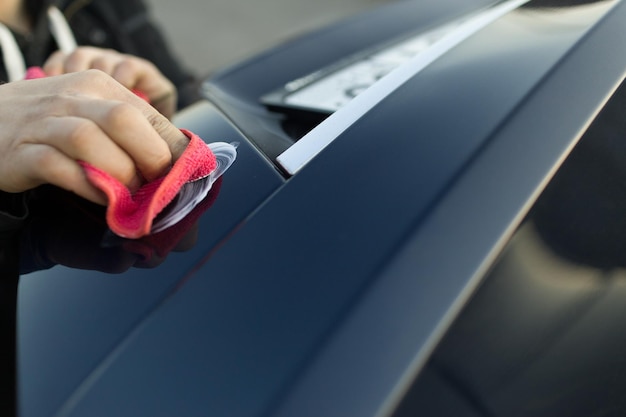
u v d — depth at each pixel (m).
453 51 0.82
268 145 0.81
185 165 0.67
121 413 0.53
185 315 0.58
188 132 0.72
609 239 0.67
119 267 0.66
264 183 0.71
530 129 0.66
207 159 0.71
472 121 0.67
